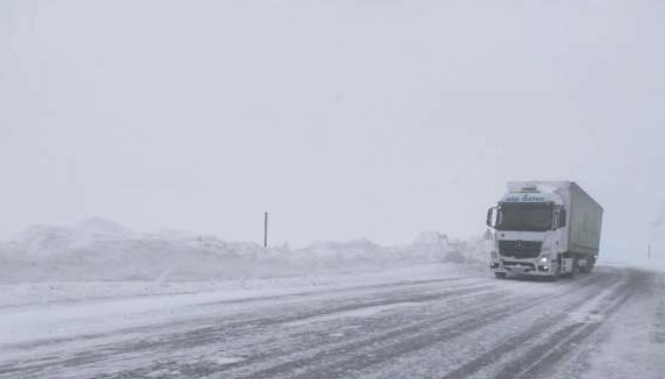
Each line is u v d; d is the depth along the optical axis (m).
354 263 22.17
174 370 6.98
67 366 7.04
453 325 10.80
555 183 23.53
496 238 22.47
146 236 16.14
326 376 6.95
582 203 25.88
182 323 9.87
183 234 17.75
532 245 21.70
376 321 10.92
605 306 14.57
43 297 11.33
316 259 20.67
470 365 7.72
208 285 14.64
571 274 24.98
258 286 15.38
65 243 13.96
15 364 7.08
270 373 6.99
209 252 16.59
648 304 15.23
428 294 15.75
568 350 8.88
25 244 13.66
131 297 12.19
